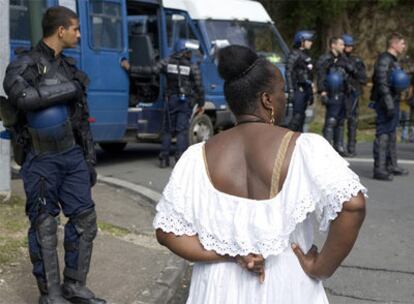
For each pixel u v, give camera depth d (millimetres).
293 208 2299
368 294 5312
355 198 2258
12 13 9023
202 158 2449
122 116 10727
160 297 4973
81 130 4430
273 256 2340
